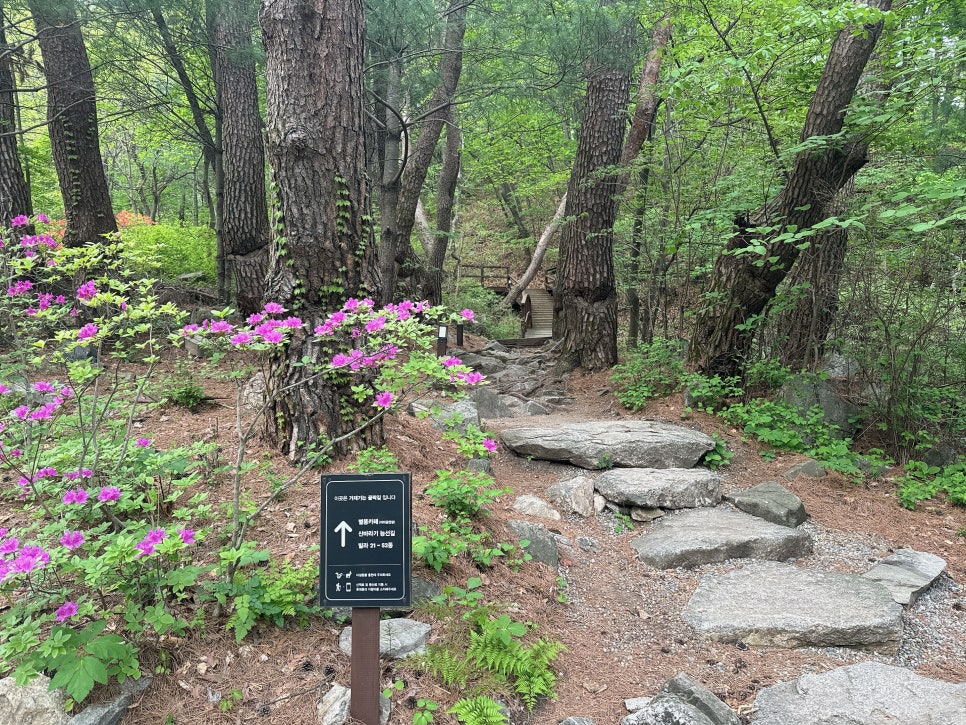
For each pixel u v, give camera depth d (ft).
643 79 33.63
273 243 14.42
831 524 16.94
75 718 7.58
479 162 69.97
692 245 29.73
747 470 20.36
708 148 30.99
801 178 22.90
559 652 10.89
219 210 36.37
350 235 14.39
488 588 11.76
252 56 28.60
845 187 23.40
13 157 27.81
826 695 9.64
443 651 9.39
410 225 44.62
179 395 18.10
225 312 9.64
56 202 49.29
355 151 14.49
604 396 29.99
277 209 14.15
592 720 9.20
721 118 28.99
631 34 28.07
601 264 33.58
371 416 14.70
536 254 66.95
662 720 8.64
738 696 10.08
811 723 9.05
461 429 20.16
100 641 7.79
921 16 23.24
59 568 9.54
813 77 24.90
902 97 20.92
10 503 12.75
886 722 8.87
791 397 23.00
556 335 40.47
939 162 26.73
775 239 20.77
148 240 42.45
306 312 14.14
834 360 24.66
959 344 21.70
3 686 7.73
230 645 9.02
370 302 10.94
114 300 9.91
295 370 14.11
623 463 19.53
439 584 11.14
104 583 9.21
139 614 8.80
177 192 91.81
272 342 9.78
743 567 14.32
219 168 36.09
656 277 33.09
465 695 8.84
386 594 7.81
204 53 36.40
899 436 21.74
